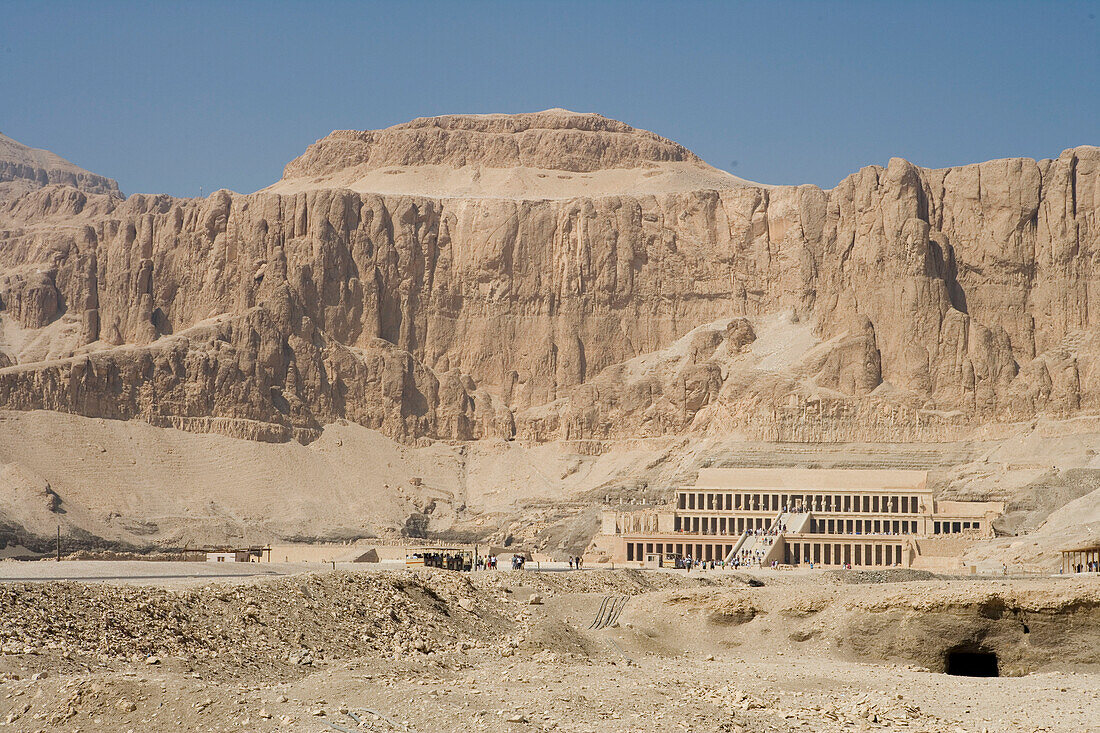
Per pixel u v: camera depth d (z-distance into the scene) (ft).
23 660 263.08
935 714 275.39
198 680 248.11
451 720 230.27
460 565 509.76
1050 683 317.42
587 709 244.83
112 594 309.63
